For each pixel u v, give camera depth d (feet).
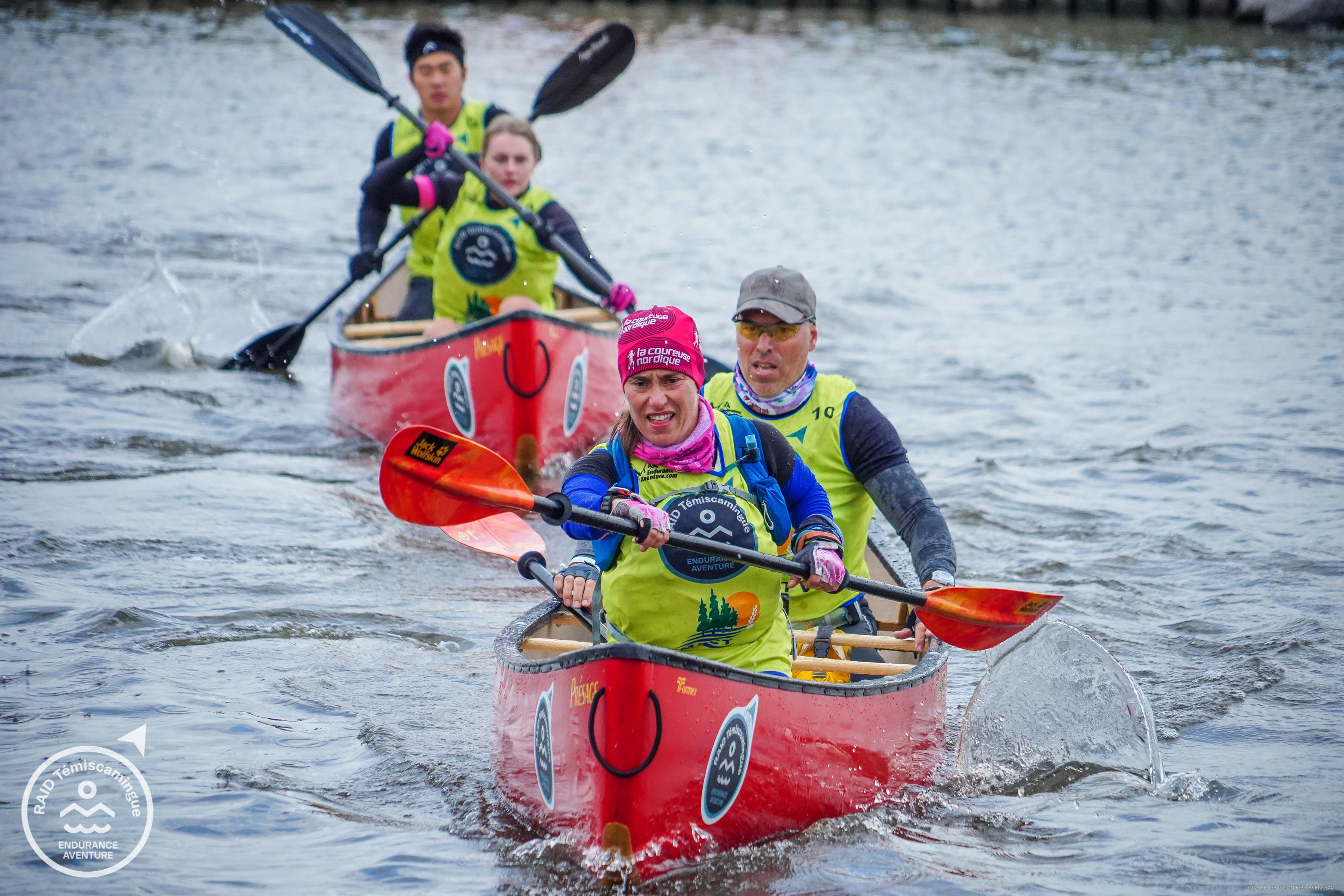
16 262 128.06
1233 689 53.72
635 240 146.10
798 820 42.19
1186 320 116.98
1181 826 43.01
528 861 40.11
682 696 38.27
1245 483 79.00
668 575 40.91
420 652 56.95
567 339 83.51
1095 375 102.06
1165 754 48.55
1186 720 51.21
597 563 41.81
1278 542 69.97
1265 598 63.16
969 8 316.40
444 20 300.40
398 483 42.45
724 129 210.38
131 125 198.90
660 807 38.63
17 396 91.20
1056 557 68.69
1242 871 39.99
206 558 65.77
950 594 45.34
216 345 107.65
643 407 40.68
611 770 37.96
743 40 289.12
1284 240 146.00
